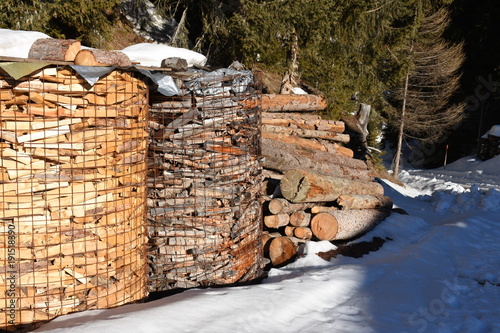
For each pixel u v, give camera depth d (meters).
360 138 17.61
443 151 34.84
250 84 6.54
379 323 5.23
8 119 4.22
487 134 29.73
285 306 5.32
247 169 6.61
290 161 9.11
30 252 4.38
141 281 5.36
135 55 6.07
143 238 5.38
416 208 13.36
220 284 6.29
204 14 15.54
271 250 7.75
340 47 18.14
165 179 6.16
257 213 7.04
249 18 13.25
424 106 26.84
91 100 4.58
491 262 8.17
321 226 8.14
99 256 4.77
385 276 6.85
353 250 8.11
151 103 6.14
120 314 4.53
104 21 13.30
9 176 4.25
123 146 4.88
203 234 6.24
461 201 13.00
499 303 6.32
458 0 34.19
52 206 4.45
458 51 28.14
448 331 5.31
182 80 6.05
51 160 4.42
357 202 9.09
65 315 4.53
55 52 4.29
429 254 8.20
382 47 20.05
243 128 6.56
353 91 19.94
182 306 4.83
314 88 19.64
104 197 4.74
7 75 4.17
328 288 6.09
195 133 6.14
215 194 6.26
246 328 4.64
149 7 17.95
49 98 4.33
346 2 16.39
